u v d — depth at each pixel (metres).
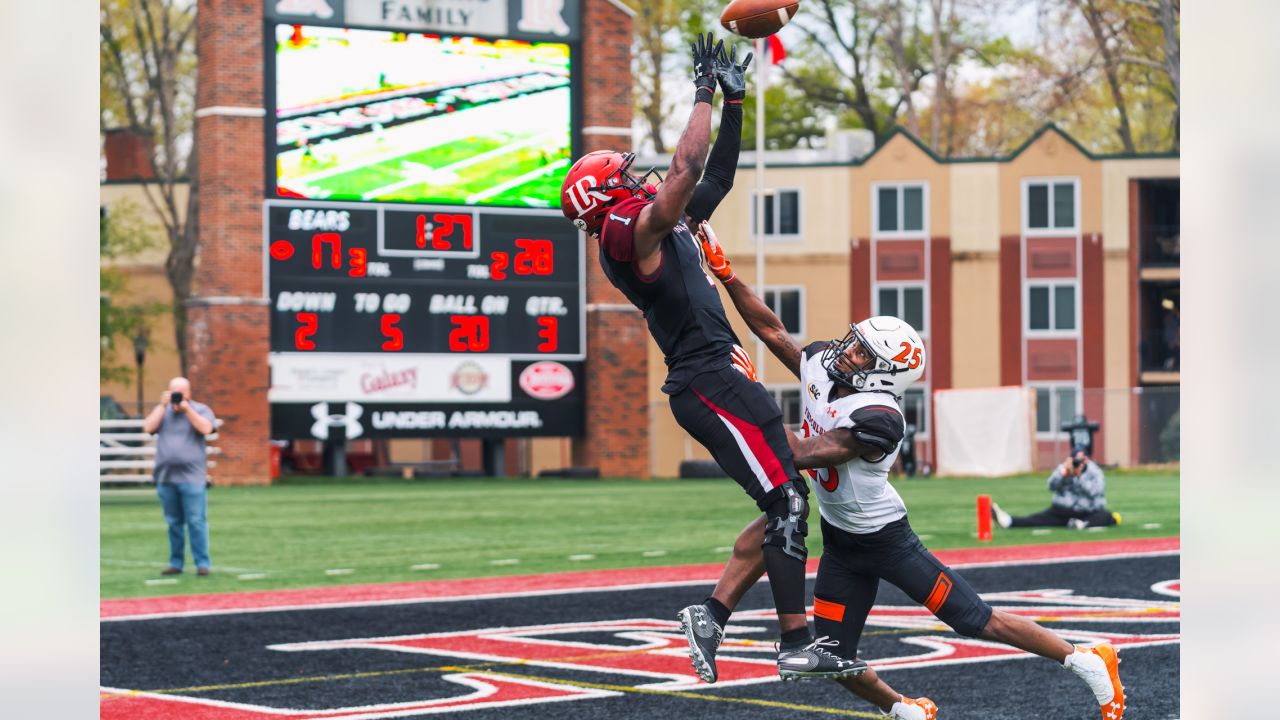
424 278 38.28
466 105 38.59
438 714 8.51
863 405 6.50
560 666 10.33
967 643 11.17
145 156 54.97
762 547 6.32
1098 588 14.56
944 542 20.17
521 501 30.70
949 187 49.28
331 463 40.41
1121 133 56.81
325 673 10.10
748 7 6.36
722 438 6.25
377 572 17.25
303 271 37.53
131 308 51.44
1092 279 48.91
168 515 16.73
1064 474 21.94
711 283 6.41
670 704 8.73
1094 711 8.30
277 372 37.34
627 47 40.19
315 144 37.59
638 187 6.24
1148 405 45.06
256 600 14.50
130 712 8.67
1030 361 49.03
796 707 8.61
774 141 63.47
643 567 17.70
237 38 37.31
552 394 39.59
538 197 39.19
